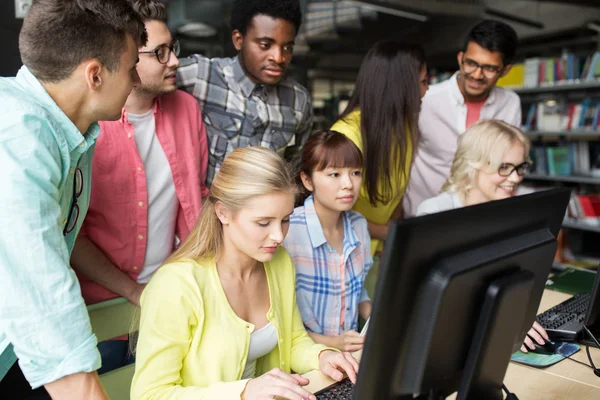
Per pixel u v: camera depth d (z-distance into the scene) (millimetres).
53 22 1030
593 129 4910
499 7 7113
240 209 1287
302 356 1448
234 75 2207
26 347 950
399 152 2164
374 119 2102
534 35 6809
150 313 1276
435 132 2936
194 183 1995
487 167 1961
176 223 2037
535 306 1085
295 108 2359
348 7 8055
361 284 1882
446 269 820
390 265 758
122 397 1459
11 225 925
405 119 2133
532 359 1442
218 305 1338
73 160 1138
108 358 1952
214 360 1304
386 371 828
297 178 1847
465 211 845
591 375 1371
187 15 5527
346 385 1280
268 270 1479
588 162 5086
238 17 2105
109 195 1795
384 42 2145
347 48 8422
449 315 839
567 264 5008
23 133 970
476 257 872
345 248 1828
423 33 8320
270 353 1471
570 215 5094
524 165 1968
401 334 823
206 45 5695
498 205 906
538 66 5312
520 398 1249
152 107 1896
